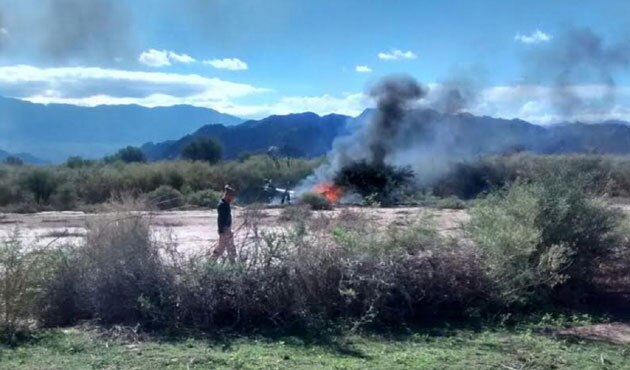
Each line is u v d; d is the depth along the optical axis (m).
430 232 11.14
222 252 10.35
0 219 25.53
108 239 10.18
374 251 10.50
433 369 8.00
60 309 9.99
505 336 9.67
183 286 9.86
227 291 10.01
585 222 11.78
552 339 9.52
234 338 9.35
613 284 12.11
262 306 10.02
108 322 9.85
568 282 11.67
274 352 8.63
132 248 10.10
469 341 9.37
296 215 11.85
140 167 42.69
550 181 12.23
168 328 9.57
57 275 10.05
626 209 13.54
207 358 8.25
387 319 10.20
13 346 8.83
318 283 10.24
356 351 8.79
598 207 11.95
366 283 10.28
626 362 8.48
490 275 10.80
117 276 9.95
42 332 9.39
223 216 13.06
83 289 10.01
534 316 10.65
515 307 10.91
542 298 11.10
